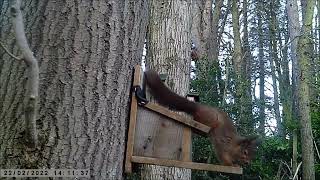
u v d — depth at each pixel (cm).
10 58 105
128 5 114
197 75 455
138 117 129
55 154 101
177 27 316
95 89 107
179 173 290
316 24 865
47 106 102
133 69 118
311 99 509
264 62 1001
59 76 103
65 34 105
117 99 111
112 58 110
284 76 860
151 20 318
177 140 130
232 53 686
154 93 138
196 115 140
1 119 102
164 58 311
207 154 379
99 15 108
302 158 416
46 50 104
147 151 128
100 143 107
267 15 864
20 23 80
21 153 99
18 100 102
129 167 123
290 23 434
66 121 103
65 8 105
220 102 451
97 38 107
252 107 503
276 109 885
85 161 104
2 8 112
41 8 106
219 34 755
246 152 138
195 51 427
